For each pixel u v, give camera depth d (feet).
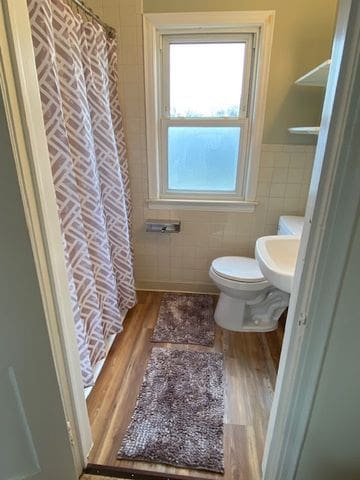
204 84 6.73
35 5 3.25
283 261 5.00
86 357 4.67
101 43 5.09
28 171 2.43
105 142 5.52
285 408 3.00
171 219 7.63
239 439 4.29
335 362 2.60
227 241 7.67
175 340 6.37
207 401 4.90
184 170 7.43
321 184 2.18
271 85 6.28
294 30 5.88
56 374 2.89
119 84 6.53
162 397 4.95
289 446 3.10
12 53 2.17
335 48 1.98
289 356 2.84
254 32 6.14
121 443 4.20
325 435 2.92
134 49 6.24
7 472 3.03
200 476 3.83
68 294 3.29
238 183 7.32
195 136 7.11
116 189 5.97
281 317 7.23
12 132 2.19
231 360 5.84
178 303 7.73
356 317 2.41
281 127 6.57
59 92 3.70
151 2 5.89
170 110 6.98
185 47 6.49
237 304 6.50
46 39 3.39
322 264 2.31
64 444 3.24
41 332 2.63
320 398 2.76
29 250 2.38
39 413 2.93
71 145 4.45
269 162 6.86
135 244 7.97
